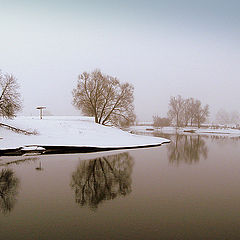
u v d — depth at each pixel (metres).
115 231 6.77
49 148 23.62
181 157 21.19
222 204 8.98
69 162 17.62
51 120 37.25
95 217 7.76
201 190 10.80
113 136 34.62
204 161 19.17
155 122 95.94
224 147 30.64
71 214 8.00
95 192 10.47
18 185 11.48
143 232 6.70
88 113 44.41
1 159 18.67
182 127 89.50
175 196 9.94
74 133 32.03
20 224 7.24
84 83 41.91
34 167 15.71
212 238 6.34
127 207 8.66
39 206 8.74
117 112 43.41
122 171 14.82
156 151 24.91
